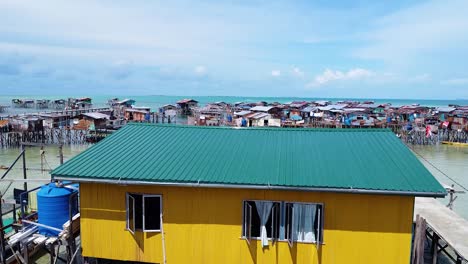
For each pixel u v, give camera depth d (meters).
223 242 12.17
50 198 12.97
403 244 11.32
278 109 68.19
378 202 11.32
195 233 12.26
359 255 11.56
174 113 68.94
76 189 13.98
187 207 12.20
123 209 12.47
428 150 49.25
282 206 11.80
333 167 11.83
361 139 13.96
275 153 13.05
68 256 12.83
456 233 13.36
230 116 59.09
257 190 11.80
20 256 13.13
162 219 12.34
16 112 86.81
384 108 77.50
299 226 11.79
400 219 11.26
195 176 11.48
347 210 11.49
